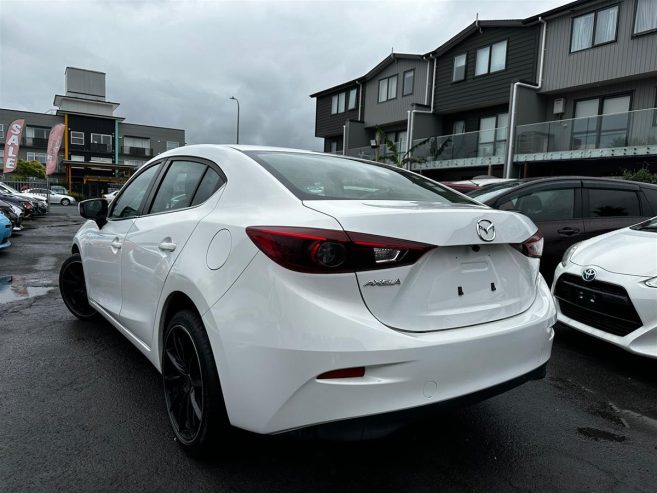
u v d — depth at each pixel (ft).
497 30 68.44
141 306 9.30
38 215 73.77
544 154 58.95
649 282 10.96
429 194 8.97
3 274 23.31
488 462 7.91
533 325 7.50
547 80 62.54
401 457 8.00
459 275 6.93
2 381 10.37
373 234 6.18
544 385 11.03
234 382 6.49
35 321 14.88
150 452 7.86
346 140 93.50
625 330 11.41
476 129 74.49
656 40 51.75
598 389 10.89
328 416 6.00
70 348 12.46
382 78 90.33
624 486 7.37
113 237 11.02
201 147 9.62
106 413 9.07
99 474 7.23
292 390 6.05
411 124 77.51
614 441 8.68
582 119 55.83
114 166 176.86
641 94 55.26
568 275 13.09
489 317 7.21
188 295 7.38
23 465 7.38
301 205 6.79
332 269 6.03
